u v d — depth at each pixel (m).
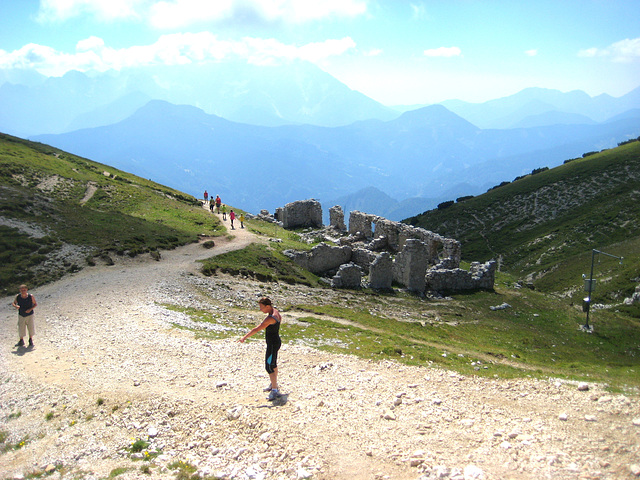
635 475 9.07
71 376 16.33
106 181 68.94
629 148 134.38
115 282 31.16
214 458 11.02
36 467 11.23
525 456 10.23
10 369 17.20
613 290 54.75
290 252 44.94
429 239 50.25
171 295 28.67
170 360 17.56
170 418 13.11
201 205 74.62
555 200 120.31
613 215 95.00
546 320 36.06
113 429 12.71
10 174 58.97
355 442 11.42
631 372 18.16
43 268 33.16
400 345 22.16
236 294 31.11
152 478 10.19
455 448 10.93
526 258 93.00
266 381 15.60
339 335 23.00
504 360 22.16
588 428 11.36
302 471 10.10
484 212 132.50
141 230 45.69
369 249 52.56
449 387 15.20
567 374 17.30
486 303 39.75
